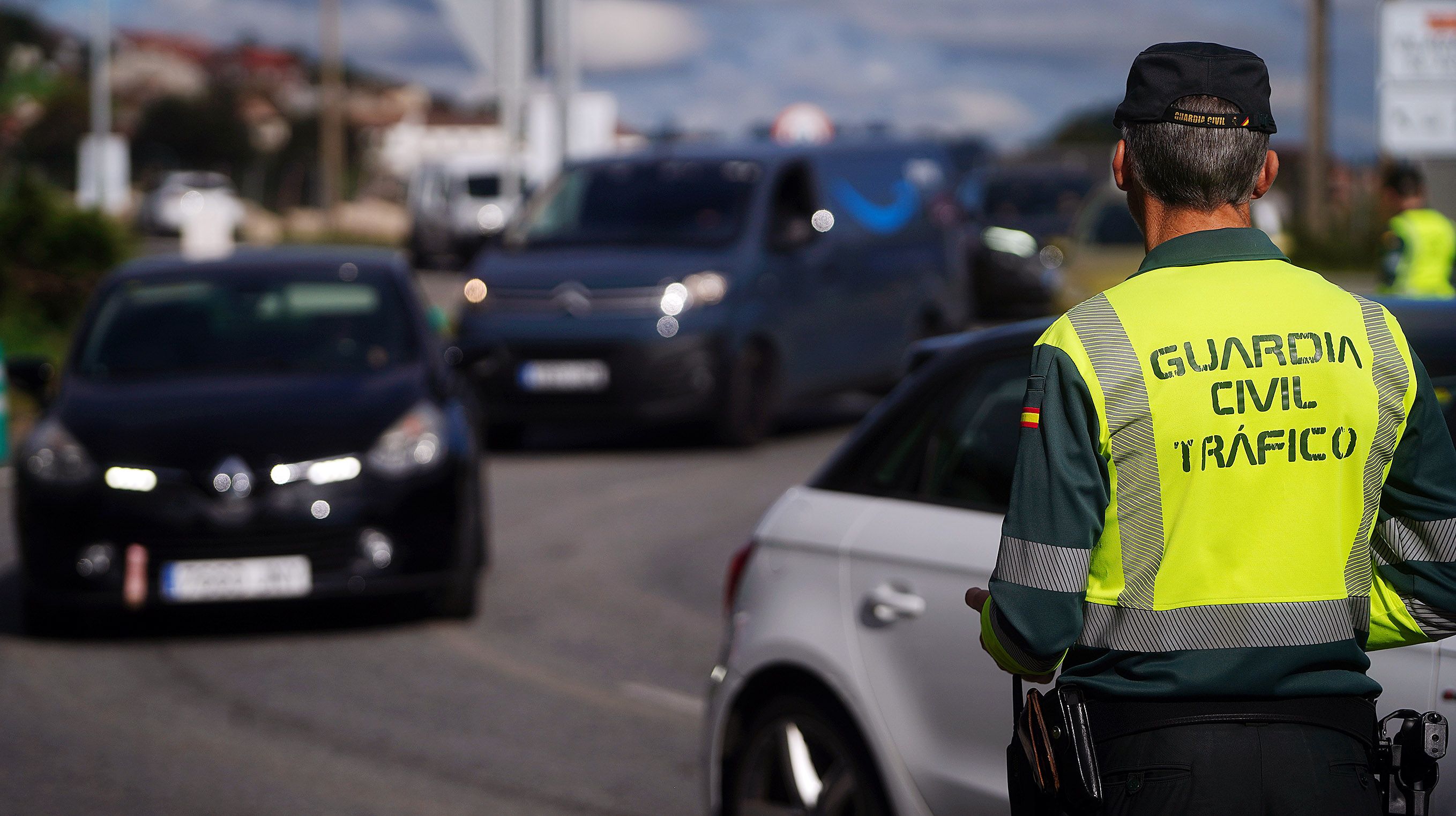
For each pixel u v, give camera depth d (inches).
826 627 291.0
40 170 1498.5
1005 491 273.0
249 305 615.2
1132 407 169.5
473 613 564.1
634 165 1011.9
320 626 560.1
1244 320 171.3
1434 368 249.4
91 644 540.1
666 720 448.8
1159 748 168.6
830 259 1000.2
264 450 524.7
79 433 536.4
